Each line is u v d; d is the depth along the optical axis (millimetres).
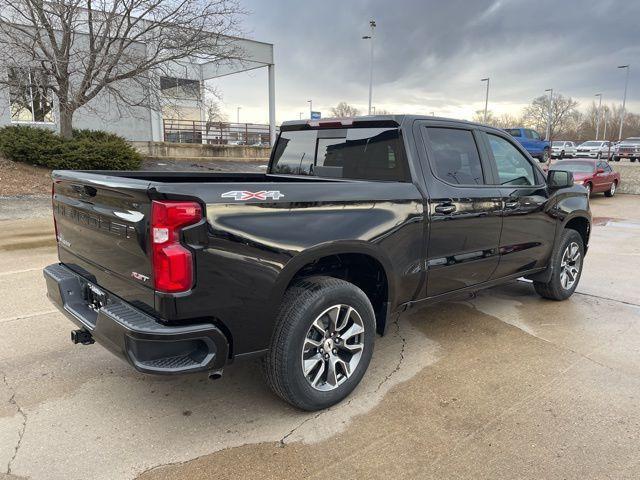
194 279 2576
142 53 18500
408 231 3590
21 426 2996
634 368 3885
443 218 3830
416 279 3742
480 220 4168
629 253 8492
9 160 15594
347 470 2646
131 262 2744
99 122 23969
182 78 20484
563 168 19359
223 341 2711
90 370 3729
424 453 2795
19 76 16250
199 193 2582
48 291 3578
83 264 3309
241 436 2941
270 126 26703
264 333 2912
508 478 2592
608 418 3160
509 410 3252
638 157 38500
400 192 3557
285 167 4695
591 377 3721
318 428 3035
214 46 17266
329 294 3094
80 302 3355
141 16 16125
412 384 3598
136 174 3938
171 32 16609
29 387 3461
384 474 2617
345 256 3488
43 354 3971
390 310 3656
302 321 2982
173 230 2518
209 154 25219
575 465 2697
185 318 2600
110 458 2719
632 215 14359
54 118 20828
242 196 2729
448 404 3322
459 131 4188
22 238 8703
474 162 4266
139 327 2553
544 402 3354
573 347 4281
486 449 2834
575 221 5656
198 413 3188
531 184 4898
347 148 4125
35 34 15578
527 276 5219
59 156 15688
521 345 4320
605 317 5062
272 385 3072
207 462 2701
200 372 2658
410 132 3791
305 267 3445
